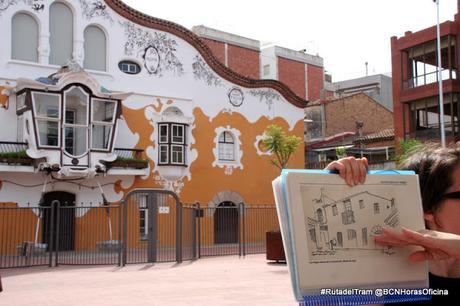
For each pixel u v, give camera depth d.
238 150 27.86
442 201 2.41
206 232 26.28
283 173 2.13
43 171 21.88
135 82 25.30
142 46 25.70
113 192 24.05
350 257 2.10
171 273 14.66
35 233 22.03
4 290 11.76
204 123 27.02
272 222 28.33
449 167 2.40
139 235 23.77
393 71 35.28
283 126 29.61
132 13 25.42
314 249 2.06
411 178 2.26
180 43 26.78
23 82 21.45
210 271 15.02
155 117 25.52
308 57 49.34
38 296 10.80
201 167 26.59
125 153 24.52
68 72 22.17
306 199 2.10
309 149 40.50
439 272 2.42
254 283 12.31
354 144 39.31
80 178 23.11
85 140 22.89
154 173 25.19
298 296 2.02
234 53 43.97
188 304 9.54
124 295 10.75
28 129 21.81
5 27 22.55
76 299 10.34
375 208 2.18
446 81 31.92
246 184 27.89
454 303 2.35
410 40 34.22
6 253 19.70
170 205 25.16
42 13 23.38
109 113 23.47
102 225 23.45
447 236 2.07
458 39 32.22
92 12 24.59
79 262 18.36
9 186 21.78
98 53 24.86
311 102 47.69
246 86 28.55
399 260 2.16
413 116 34.16
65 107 22.28
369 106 42.66
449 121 32.31
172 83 26.30
